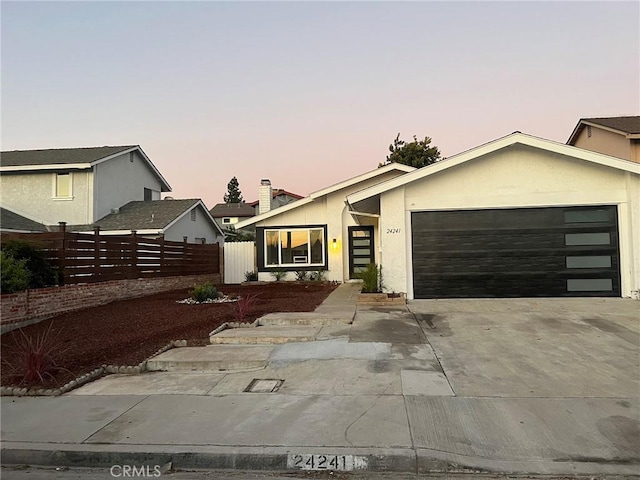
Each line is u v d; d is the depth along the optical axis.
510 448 4.04
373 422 4.55
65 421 4.80
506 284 12.34
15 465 4.20
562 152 11.74
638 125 18.97
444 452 3.96
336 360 6.68
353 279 19.70
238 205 55.41
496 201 12.34
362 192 12.48
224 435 4.35
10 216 19.44
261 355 6.95
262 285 18.61
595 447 4.04
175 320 9.84
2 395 5.68
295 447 4.07
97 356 7.16
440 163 12.15
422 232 12.62
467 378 5.84
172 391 5.68
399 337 7.96
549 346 7.28
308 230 20.05
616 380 5.70
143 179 25.33
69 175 20.92
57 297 10.73
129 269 14.18
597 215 12.14
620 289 11.98
